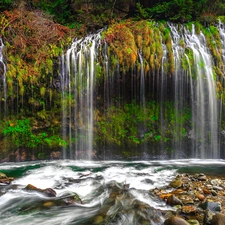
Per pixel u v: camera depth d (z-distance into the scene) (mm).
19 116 7109
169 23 8602
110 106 7586
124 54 7375
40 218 3895
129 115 7637
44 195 4625
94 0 9906
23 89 7059
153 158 7582
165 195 4520
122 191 4738
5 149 6945
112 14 9422
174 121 7699
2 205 4301
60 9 9625
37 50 7539
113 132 7570
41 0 9359
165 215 3795
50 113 7340
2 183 5293
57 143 7355
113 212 3943
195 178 5523
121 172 6188
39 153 7234
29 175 5945
